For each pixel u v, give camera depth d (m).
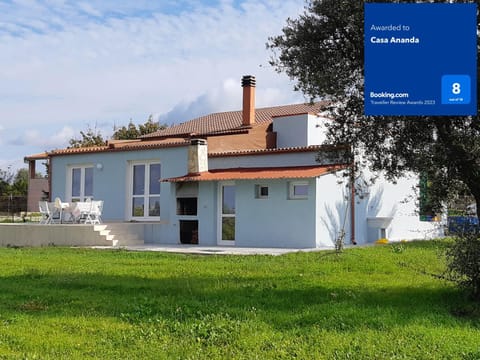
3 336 7.77
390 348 7.04
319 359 6.74
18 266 14.80
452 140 8.52
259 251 18.02
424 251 16.39
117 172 25.06
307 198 19.45
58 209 23.25
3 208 44.75
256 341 7.42
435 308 8.99
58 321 8.57
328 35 9.45
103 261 15.68
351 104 9.49
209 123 33.00
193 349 7.21
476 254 8.97
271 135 27.47
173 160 23.19
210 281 11.83
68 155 26.73
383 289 10.57
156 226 22.77
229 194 21.38
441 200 8.97
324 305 9.23
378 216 23.22
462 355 6.79
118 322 8.52
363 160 9.85
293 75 9.70
